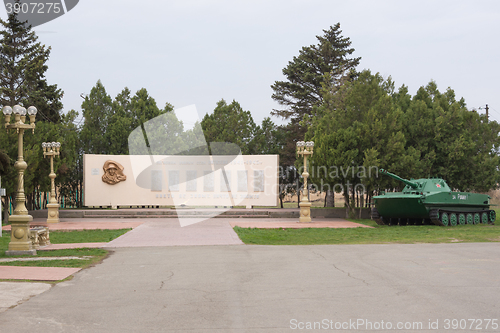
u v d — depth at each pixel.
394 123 25.00
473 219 23.11
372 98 26.64
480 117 27.97
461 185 26.83
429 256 10.65
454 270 8.65
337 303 6.05
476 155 27.06
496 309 5.71
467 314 5.48
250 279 7.85
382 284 7.32
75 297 6.54
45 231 13.52
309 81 43.97
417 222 23.36
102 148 33.03
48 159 25.36
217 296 6.54
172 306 5.97
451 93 30.02
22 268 9.21
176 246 13.22
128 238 15.46
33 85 36.03
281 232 17.91
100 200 28.19
